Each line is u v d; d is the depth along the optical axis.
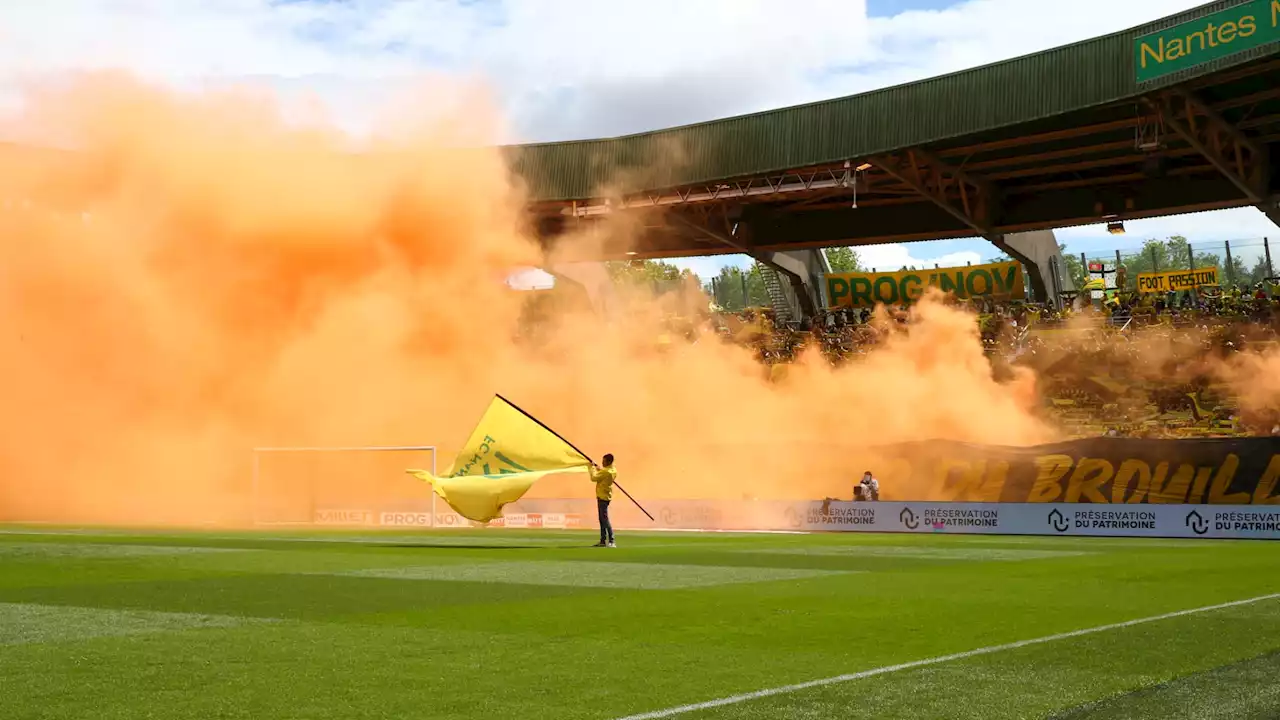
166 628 9.49
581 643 8.70
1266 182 34.66
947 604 11.23
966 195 40.16
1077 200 40.78
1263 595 12.04
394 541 21.94
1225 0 28.56
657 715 6.20
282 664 7.76
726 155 39.59
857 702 6.54
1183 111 33.31
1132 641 8.77
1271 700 6.57
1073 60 32.41
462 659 7.98
